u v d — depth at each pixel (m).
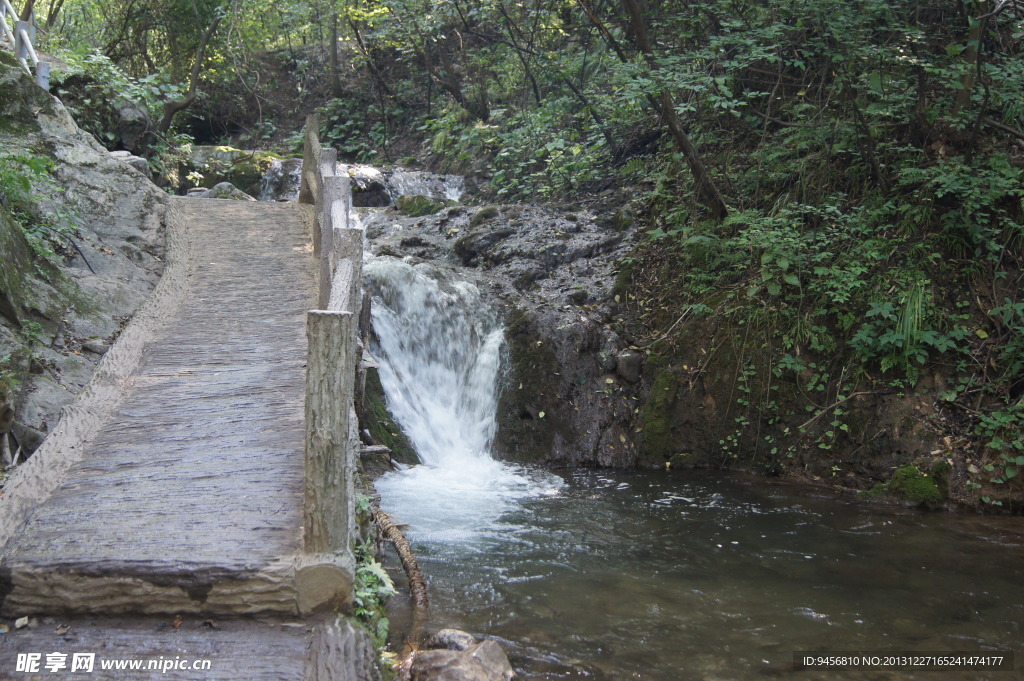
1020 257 8.31
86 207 8.22
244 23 17.72
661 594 5.33
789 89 10.52
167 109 14.59
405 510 6.95
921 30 9.22
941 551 6.25
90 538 3.78
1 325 5.66
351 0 17.06
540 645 4.54
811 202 9.52
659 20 10.73
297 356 6.10
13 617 3.52
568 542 6.30
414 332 9.31
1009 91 8.50
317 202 8.17
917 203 8.74
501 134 13.38
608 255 10.56
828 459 8.14
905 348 7.94
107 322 6.71
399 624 4.68
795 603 5.23
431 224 11.91
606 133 12.32
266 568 3.59
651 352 9.12
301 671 3.29
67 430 4.77
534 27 13.47
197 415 5.12
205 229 8.77
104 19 17.78
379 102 19.36
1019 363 7.71
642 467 8.74
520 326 9.27
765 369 8.63
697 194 9.86
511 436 8.91
